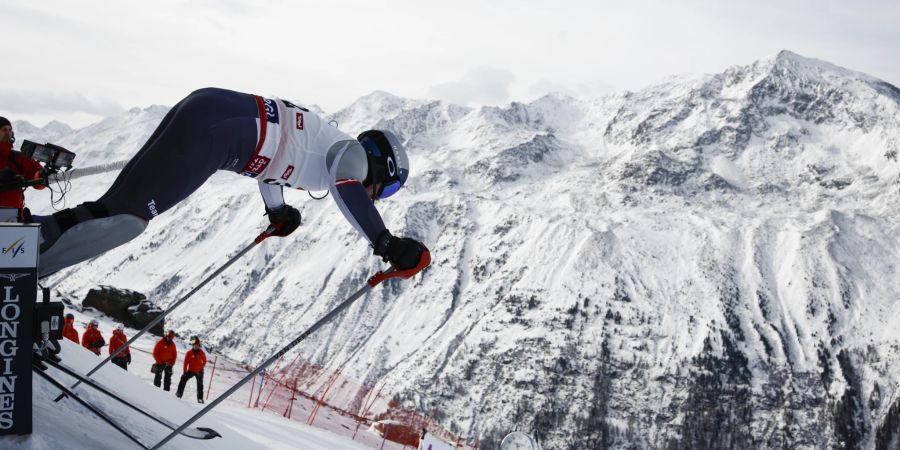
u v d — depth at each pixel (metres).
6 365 2.66
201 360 16.16
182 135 3.02
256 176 3.38
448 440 26.45
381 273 3.30
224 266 4.31
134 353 21.94
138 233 2.96
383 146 3.52
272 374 25.41
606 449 191.00
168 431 4.24
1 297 2.64
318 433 15.45
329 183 3.30
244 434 9.98
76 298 29.66
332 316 3.34
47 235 2.78
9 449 2.60
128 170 3.06
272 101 3.33
